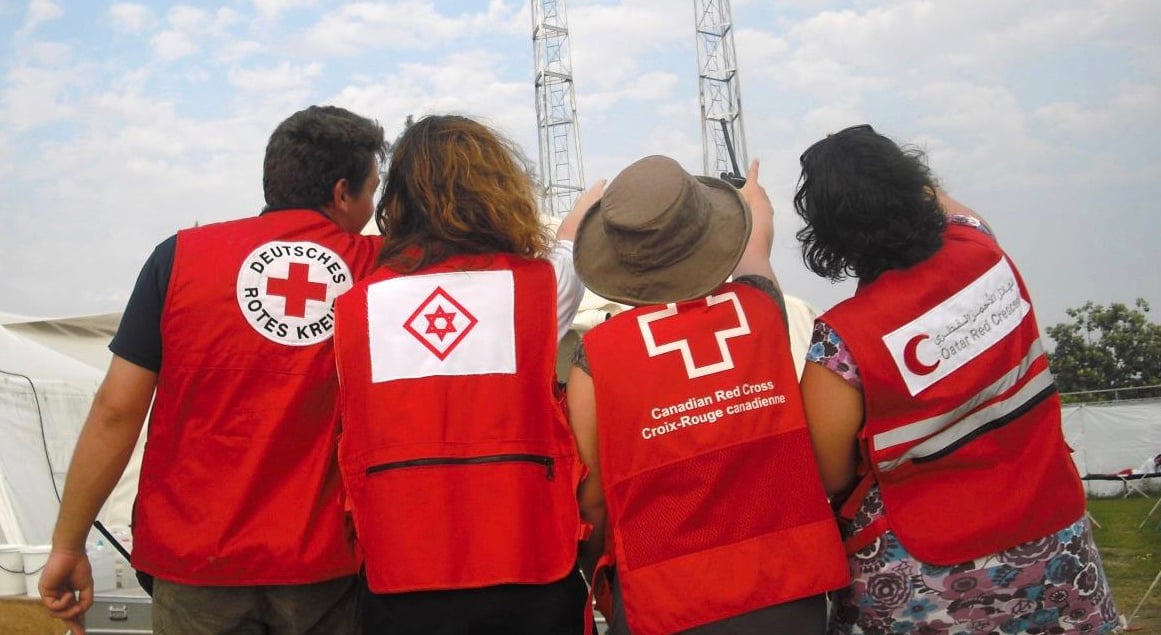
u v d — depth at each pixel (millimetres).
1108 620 2018
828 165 2020
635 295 2020
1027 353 2016
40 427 9398
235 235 2156
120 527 8195
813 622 1917
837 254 2094
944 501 1946
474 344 1998
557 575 1949
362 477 1972
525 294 2057
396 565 1913
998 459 1956
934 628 1980
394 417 1958
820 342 1974
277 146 2270
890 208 1972
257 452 2057
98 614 4078
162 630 2084
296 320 2119
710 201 2125
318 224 2229
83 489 2125
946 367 1927
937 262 1999
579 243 2176
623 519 1926
